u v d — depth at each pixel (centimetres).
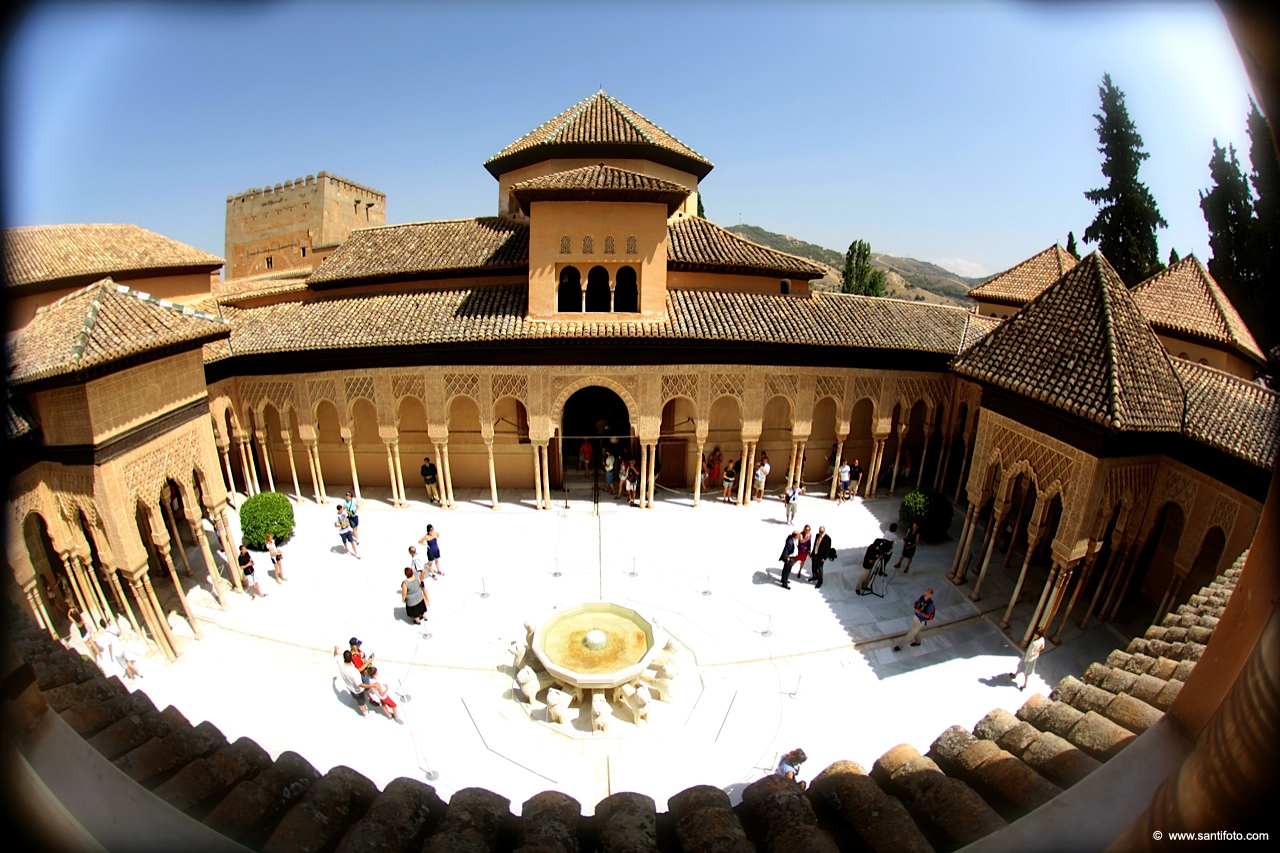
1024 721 494
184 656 1320
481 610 1512
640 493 2075
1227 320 1969
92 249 2016
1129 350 1248
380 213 4175
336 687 1248
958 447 2284
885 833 358
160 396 1308
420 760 1079
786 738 1140
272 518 1775
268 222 3881
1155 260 2516
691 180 2347
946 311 2242
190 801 398
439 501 2084
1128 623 1463
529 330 1850
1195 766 237
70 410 1136
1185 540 1273
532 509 2067
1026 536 1866
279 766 424
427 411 1984
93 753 320
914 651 1396
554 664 1205
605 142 2094
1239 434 1170
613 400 2514
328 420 2212
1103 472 1230
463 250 2138
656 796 1021
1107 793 332
